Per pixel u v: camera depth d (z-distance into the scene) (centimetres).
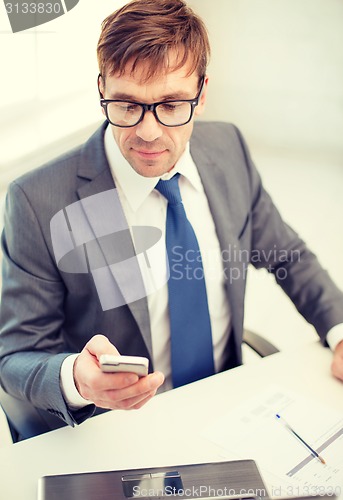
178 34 92
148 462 84
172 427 91
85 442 88
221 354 126
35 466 83
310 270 134
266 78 388
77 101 207
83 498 74
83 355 86
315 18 373
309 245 267
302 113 386
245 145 138
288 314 231
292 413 95
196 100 98
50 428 103
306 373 107
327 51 376
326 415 94
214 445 87
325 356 113
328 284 131
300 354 113
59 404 89
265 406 96
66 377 89
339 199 311
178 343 113
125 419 93
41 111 205
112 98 95
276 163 355
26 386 95
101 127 115
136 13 93
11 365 101
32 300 106
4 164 194
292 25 373
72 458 85
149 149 98
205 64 99
